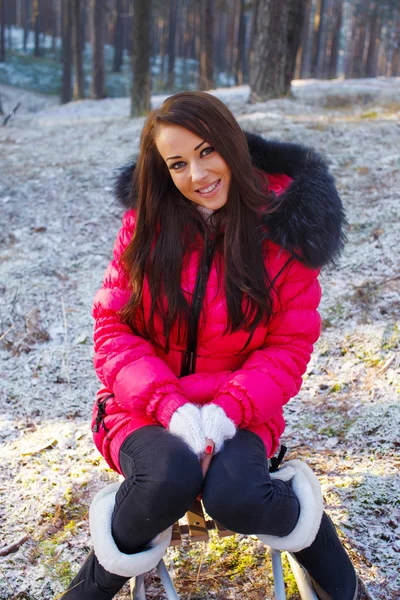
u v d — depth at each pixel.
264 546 2.19
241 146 1.79
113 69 39.09
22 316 3.85
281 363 1.81
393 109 8.55
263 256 1.85
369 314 3.51
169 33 33.53
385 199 4.86
